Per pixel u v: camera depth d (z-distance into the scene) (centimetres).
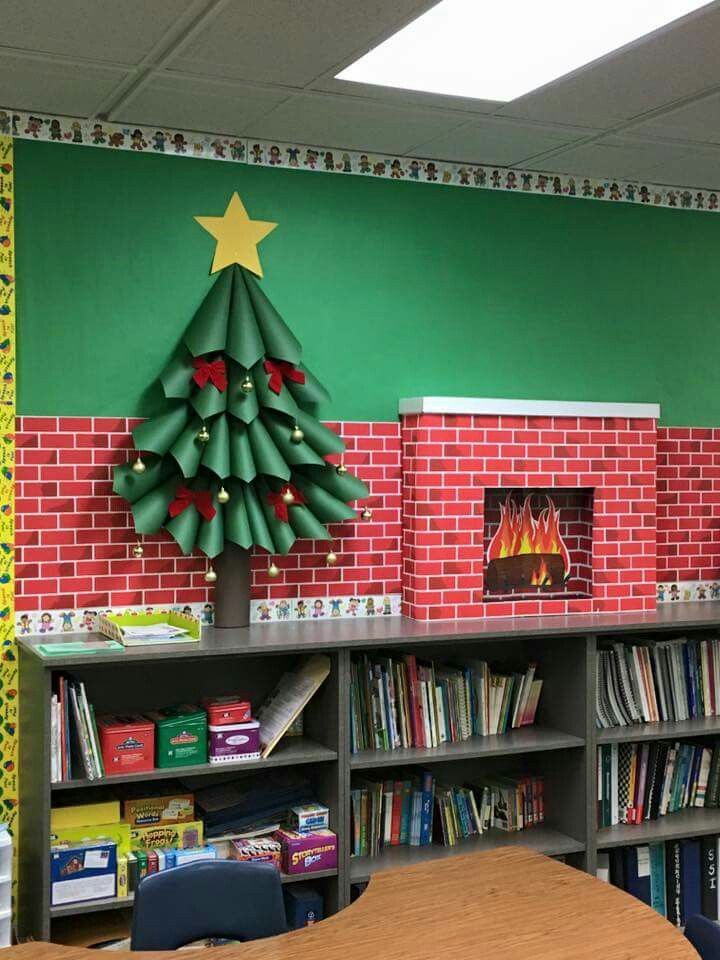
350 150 430
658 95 360
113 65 335
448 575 426
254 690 421
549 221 467
